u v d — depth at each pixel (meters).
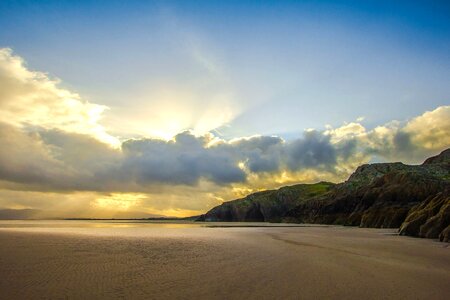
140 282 16.77
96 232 54.03
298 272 20.05
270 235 52.91
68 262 21.72
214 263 23.08
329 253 29.12
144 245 33.75
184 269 20.53
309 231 67.94
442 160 161.75
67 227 77.44
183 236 48.31
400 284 17.14
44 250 26.91
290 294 15.02
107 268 20.17
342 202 145.12
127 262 22.69
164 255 26.75
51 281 16.33
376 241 41.50
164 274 18.86
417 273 20.19
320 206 163.00
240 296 14.60
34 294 14.10
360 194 137.88
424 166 146.62
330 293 15.27
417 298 14.70
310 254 28.34
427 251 31.09
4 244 30.12
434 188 109.25
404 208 93.56
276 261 24.30
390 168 164.88
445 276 19.45
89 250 28.14
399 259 25.89
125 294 14.53
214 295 14.67
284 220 183.12
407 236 51.31
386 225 92.75
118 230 64.56
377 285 16.84
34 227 73.88
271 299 14.23
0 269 18.66
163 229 74.44
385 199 114.19
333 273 19.84
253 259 25.23
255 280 17.67
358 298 14.55
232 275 18.89
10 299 13.36
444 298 14.81
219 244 36.53
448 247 34.59
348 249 32.31
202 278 17.97
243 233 58.53
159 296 14.35
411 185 113.44
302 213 176.00
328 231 68.19
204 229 77.31
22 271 18.31
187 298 14.15
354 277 18.73
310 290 15.74
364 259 25.70
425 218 52.25
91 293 14.52
